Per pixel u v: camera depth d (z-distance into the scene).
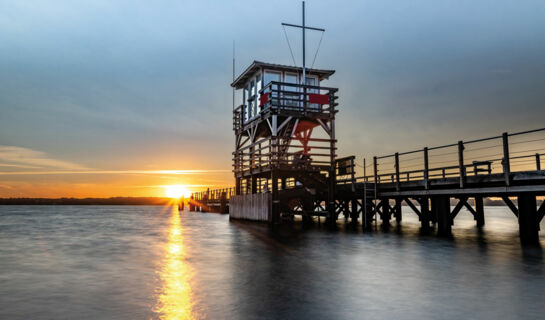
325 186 27.17
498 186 16.08
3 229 28.91
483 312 6.42
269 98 27.30
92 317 6.50
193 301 7.35
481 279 8.94
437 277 9.23
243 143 35.44
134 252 14.81
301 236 19.66
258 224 28.72
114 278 9.73
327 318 6.22
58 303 7.39
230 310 6.74
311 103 28.80
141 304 7.22
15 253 14.85
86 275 10.18
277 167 26.14
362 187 24.23
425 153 19.41
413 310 6.59
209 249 15.30
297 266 11.04
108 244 17.83
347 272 10.03
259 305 7.02
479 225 26.89
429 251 13.62
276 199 26.38
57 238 21.12
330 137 28.34
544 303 6.92
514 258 11.91
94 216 57.75
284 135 28.80
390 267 10.66
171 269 10.89
